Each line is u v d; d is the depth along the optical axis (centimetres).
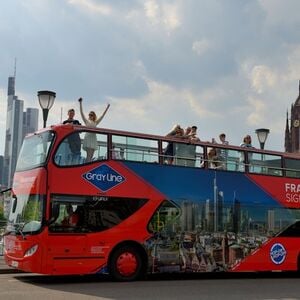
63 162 1597
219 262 1877
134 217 1705
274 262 2014
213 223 1880
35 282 1606
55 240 1543
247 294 1423
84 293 1341
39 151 1622
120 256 1667
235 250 1920
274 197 2055
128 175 1717
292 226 2083
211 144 1938
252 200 1994
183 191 1828
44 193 1549
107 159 1686
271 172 2075
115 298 1258
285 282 1836
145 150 1775
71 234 1571
